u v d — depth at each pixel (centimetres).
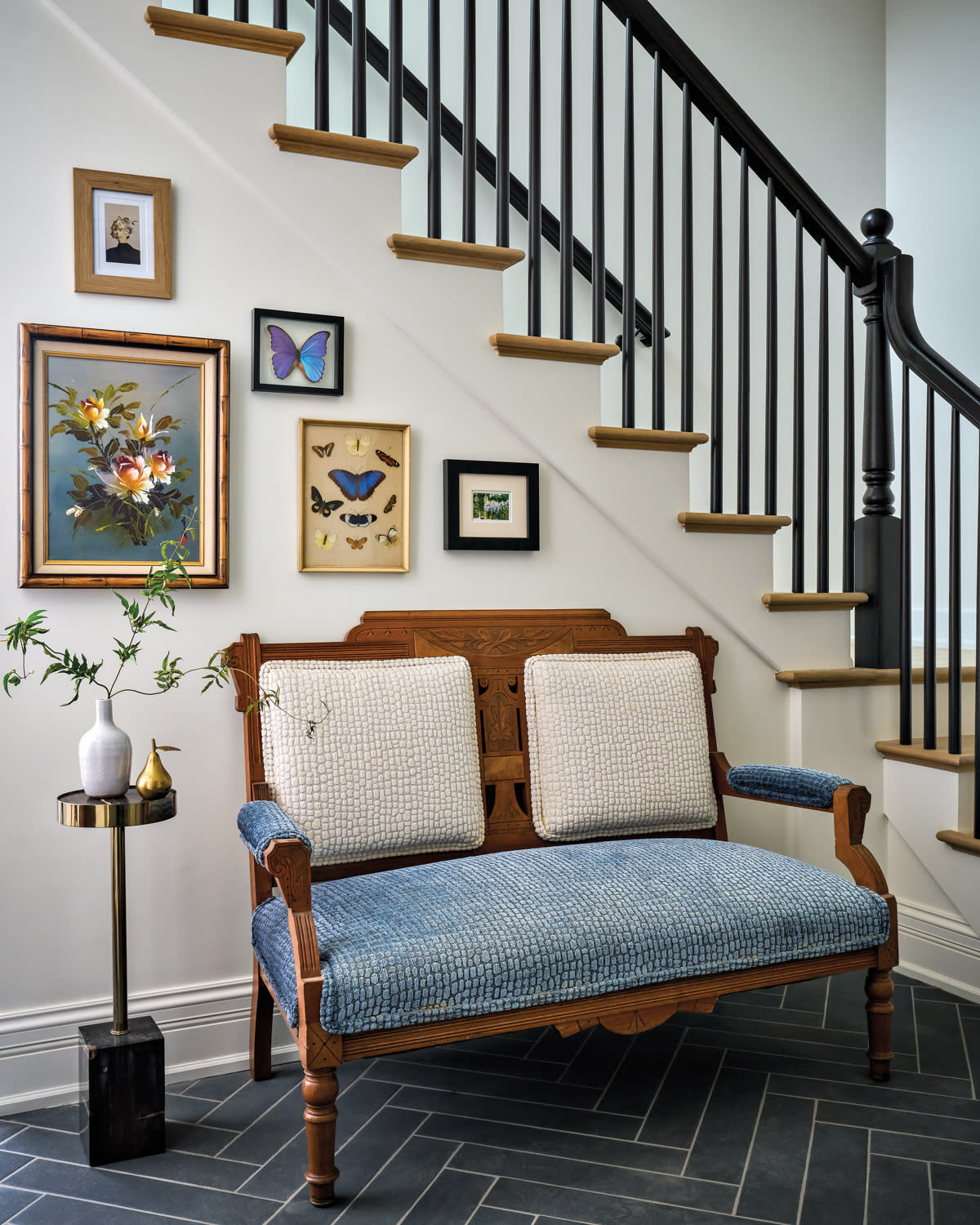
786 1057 233
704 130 408
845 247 304
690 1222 169
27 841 215
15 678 191
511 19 365
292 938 179
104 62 221
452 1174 184
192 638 230
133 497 224
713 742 274
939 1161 187
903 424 296
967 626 405
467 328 256
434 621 252
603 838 253
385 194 246
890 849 300
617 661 263
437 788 230
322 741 221
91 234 219
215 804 232
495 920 185
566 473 269
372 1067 230
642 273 393
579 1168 186
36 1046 214
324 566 244
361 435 248
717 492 296
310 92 321
